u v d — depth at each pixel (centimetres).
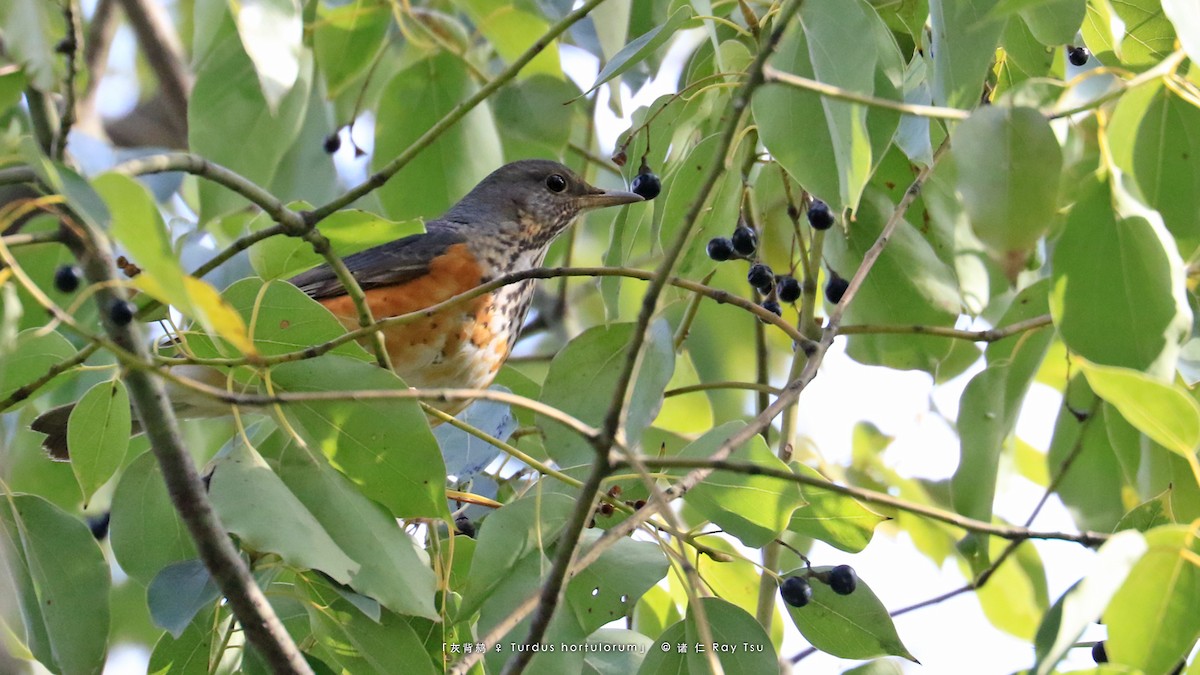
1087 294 665
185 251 1029
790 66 725
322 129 1173
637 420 770
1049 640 607
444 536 906
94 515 1173
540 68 1085
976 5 695
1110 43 862
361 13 1054
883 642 820
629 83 1183
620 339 845
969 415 879
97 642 772
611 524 862
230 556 665
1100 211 664
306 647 838
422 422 717
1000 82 890
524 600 736
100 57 1377
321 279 1092
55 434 975
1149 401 601
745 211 972
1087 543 638
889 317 927
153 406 649
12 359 816
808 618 830
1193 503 816
